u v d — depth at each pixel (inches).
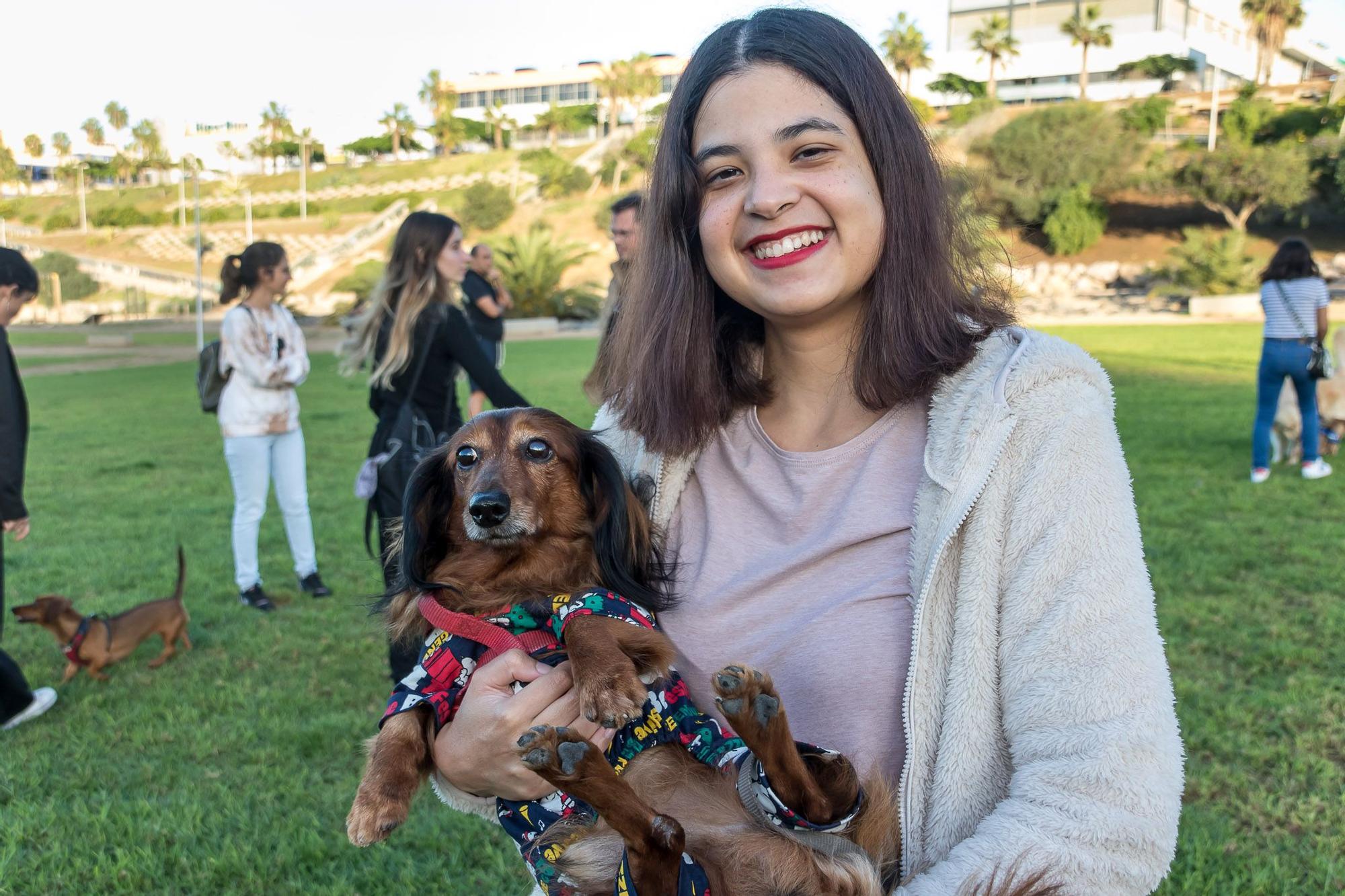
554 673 68.8
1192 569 272.2
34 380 1019.3
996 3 2839.6
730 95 65.2
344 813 169.9
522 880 149.0
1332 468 397.4
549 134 3848.4
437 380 202.7
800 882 57.8
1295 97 2225.6
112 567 326.6
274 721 205.6
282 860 153.3
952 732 55.9
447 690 75.8
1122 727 50.4
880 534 61.9
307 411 689.6
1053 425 56.4
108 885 149.2
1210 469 398.9
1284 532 305.3
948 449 58.7
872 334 63.6
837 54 63.9
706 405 71.0
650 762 68.9
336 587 299.7
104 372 1112.2
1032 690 53.0
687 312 71.1
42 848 159.3
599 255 2242.9
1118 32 2662.4
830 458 65.6
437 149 4392.2
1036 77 2721.5
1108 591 53.0
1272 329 369.4
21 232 3516.2
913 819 56.9
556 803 72.2
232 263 278.4
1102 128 1831.9
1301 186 1686.8
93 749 197.2
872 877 55.7
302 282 2471.7
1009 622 55.1
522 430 88.0
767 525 67.5
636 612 72.8
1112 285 1668.3
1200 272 1509.6
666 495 73.7
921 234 63.5
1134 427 491.5
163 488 454.6
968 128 1919.3
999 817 50.9
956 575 57.6
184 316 2393.0
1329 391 415.5
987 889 47.7
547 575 85.6
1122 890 48.4
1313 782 163.8
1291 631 226.4
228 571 320.2
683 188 68.5
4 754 195.2
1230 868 140.5
